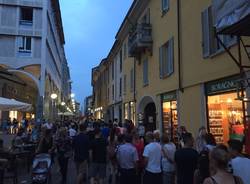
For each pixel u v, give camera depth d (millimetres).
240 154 5633
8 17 38438
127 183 8953
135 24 25906
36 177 10500
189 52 15227
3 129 32969
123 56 33625
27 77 39812
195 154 7438
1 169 10977
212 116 12898
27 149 15250
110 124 18375
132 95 28562
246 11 7109
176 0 17141
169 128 18406
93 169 10531
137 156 9062
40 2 39312
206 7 13289
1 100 15258
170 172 8688
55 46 57094
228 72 11453
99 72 61719
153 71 21719
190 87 15133
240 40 9422
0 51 38125
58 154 12570
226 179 3756
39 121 31500
